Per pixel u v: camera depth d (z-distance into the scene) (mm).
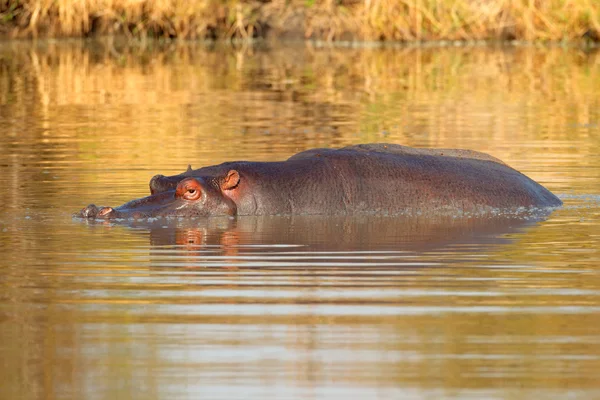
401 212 40219
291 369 22125
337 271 30297
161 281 29172
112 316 25828
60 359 22828
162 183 40531
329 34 128125
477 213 40219
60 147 57500
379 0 128000
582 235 35688
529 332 24438
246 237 35281
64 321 25469
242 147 57969
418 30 128000
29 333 24562
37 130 64875
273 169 40688
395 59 111312
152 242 34500
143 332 24562
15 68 101000
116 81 93000
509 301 27000
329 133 64438
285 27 130500
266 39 130625
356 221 38500
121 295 27703
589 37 128750
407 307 26453
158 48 121750
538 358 22719
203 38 130500
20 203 41656
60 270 30500
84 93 85000
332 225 37594
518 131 65250
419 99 82188
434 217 39344
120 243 34250
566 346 23453
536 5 129000
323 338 24031
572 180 47719
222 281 29156
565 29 127938
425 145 59438
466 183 41438
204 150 56625
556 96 83938
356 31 128500
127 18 128375
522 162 52906
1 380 21688
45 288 28469
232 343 23734
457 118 71438
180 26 129625
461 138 62219
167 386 21266
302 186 40188
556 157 54562
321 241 34625
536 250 33156
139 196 43250
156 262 31578
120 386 21281
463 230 36625
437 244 34156
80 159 53219
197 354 23062
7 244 34031
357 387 21141
